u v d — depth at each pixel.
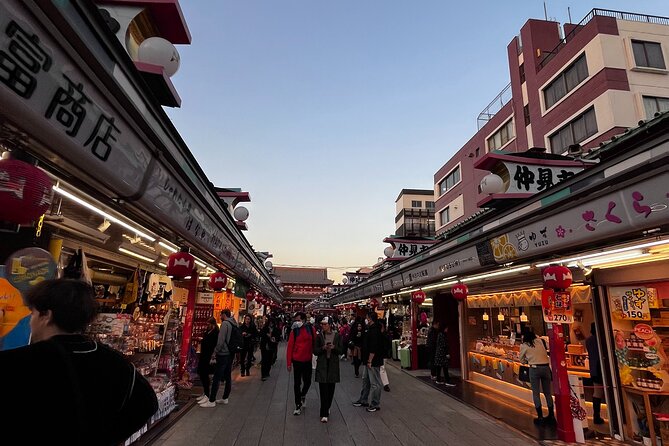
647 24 13.17
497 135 18.95
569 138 13.92
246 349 10.73
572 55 13.87
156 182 3.36
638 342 5.42
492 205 7.12
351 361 15.12
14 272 2.45
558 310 5.59
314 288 69.50
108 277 6.80
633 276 5.28
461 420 6.29
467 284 9.56
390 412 6.75
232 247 8.43
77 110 2.05
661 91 12.41
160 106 3.03
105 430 1.36
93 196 3.15
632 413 5.38
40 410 1.20
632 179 3.56
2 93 1.58
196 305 10.55
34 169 1.77
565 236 4.68
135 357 6.00
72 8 1.83
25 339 2.43
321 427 5.72
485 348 9.35
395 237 16.55
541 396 7.18
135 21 3.57
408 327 17.19
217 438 5.07
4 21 1.51
